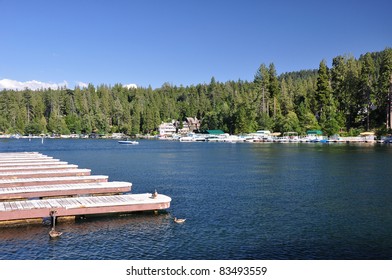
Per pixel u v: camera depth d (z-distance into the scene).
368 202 31.23
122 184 34.38
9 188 32.72
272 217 26.53
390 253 19.83
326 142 130.00
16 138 194.12
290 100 168.75
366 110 143.38
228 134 163.75
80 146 127.62
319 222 25.30
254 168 55.47
